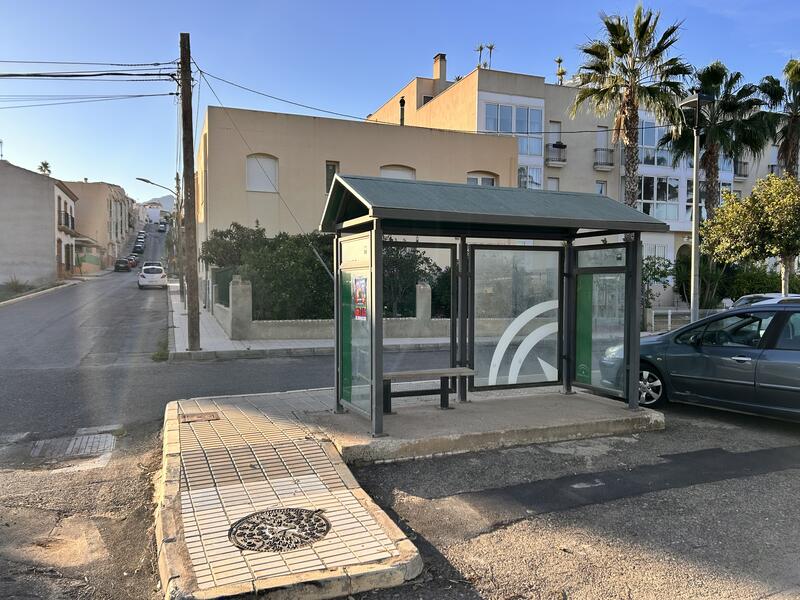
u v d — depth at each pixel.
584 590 3.31
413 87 38.47
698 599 3.22
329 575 3.20
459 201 5.87
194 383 9.79
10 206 40.59
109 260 71.50
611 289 7.14
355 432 5.76
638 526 4.12
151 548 3.94
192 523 3.87
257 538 3.65
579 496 4.64
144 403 8.19
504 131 30.61
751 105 24.03
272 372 11.01
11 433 6.65
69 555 3.84
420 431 5.77
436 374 6.58
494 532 4.03
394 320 16.12
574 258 7.61
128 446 6.22
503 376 7.35
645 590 3.31
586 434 6.21
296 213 23.67
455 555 3.71
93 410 7.75
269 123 23.22
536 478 5.03
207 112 22.44
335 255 6.72
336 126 24.20
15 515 4.43
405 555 3.45
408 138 25.31
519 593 3.29
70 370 11.00
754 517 4.27
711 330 7.12
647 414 6.57
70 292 34.09
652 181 34.06
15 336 15.96
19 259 40.84
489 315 7.27
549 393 7.86
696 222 14.66
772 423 6.90
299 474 4.76
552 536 3.96
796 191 16.34
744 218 17.08
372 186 5.84
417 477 5.03
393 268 17.53
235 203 22.94
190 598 2.97
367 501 4.26
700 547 3.81
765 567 3.55
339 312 6.66
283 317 16.17
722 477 5.08
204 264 26.28
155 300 29.44
